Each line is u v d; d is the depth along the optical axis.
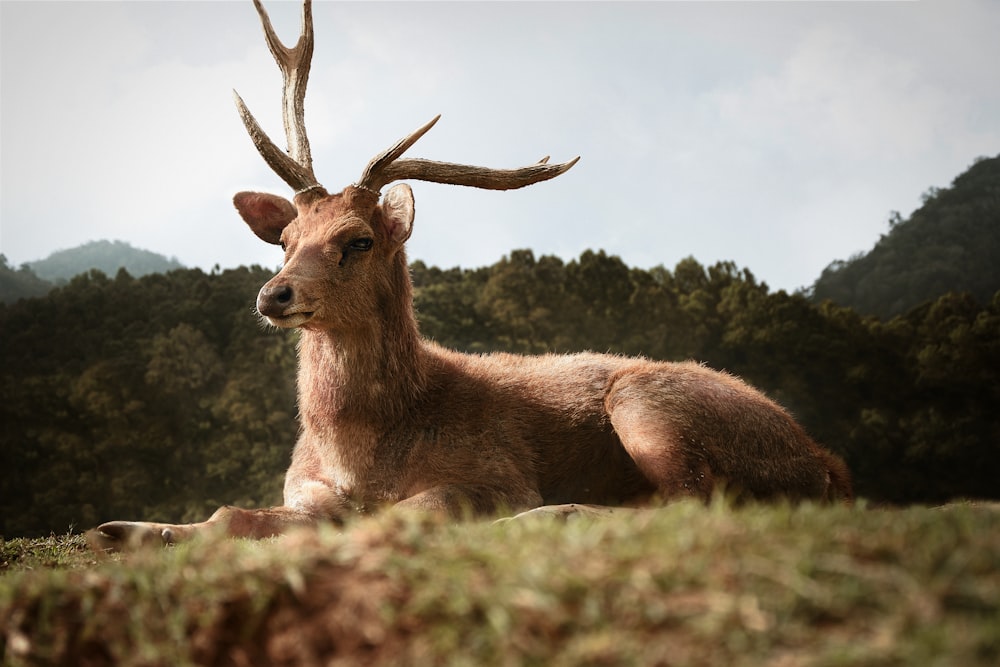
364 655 3.28
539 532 3.70
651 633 2.96
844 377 55.41
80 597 4.00
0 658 3.91
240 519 7.00
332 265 7.35
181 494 47.69
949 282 81.12
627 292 60.56
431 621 3.24
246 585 3.66
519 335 56.97
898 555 3.13
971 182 91.62
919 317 59.97
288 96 8.70
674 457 7.26
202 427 49.59
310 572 3.61
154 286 62.59
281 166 7.99
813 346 55.84
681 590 3.09
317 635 3.42
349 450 7.59
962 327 55.03
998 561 3.00
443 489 7.26
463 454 7.57
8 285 105.56
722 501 3.87
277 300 7.12
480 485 7.43
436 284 63.31
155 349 52.81
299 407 7.98
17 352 56.97
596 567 3.23
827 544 3.22
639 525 3.61
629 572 3.18
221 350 55.19
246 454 47.91
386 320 7.64
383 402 7.59
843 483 7.96
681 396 7.48
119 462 48.91
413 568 3.47
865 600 2.94
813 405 54.50
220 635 3.64
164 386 51.03
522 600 3.13
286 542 3.98
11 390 52.69
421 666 3.09
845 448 51.72
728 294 59.06
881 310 82.12
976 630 2.67
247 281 59.78
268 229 8.30
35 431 50.75
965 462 50.66
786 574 3.06
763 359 56.31
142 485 47.97
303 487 7.70
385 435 7.62
